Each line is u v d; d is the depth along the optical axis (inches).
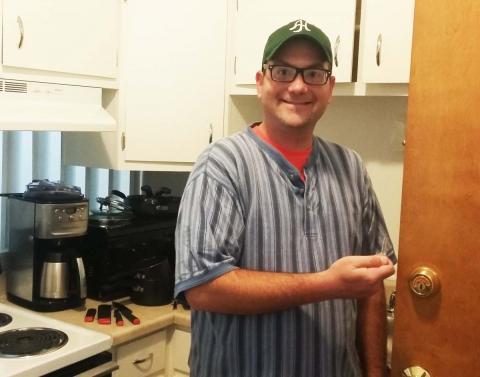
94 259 81.9
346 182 53.9
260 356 47.6
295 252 48.4
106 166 84.5
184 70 83.5
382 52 71.7
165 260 83.0
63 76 74.1
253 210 48.0
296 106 50.4
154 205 88.2
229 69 85.4
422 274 38.3
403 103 83.5
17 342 64.6
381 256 44.0
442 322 38.4
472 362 37.7
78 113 73.9
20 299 78.7
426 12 37.4
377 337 56.4
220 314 48.3
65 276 77.0
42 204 74.0
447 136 37.5
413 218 38.8
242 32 82.7
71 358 62.7
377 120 85.7
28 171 86.7
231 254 45.9
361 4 74.4
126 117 82.2
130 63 81.3
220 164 48.3
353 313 52.9
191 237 45.3
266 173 49.5
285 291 43.3
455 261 37.7
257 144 50.9
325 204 51.0
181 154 85.0
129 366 73.5
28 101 69.7
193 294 45.4
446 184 37.7
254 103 90.4
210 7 83.5
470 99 36.7
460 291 37.7
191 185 48.1
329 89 52.8
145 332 73.6
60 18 72.4
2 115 64.8
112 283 82.0
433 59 37.4
